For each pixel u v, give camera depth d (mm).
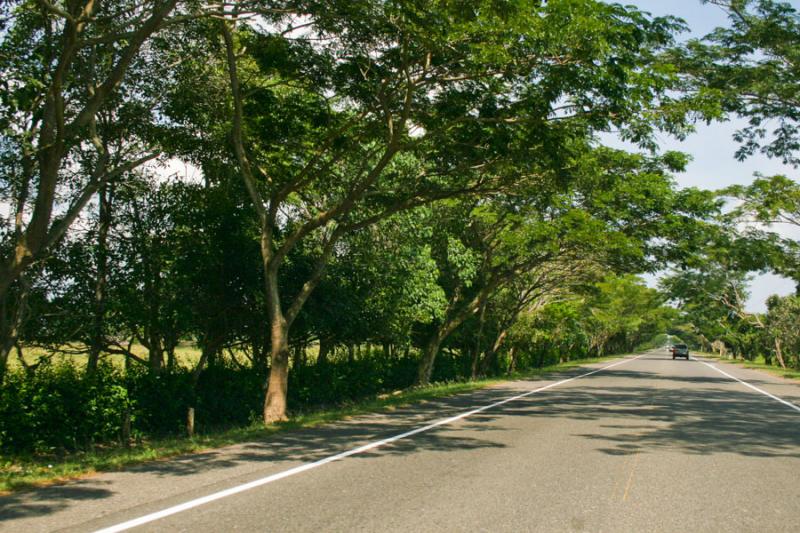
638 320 62281
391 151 14344
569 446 10344
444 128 13719
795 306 47750
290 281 19312
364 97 14195
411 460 8930
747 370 44344
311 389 20812
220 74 16359
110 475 7828
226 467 8367
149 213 16672
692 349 177750
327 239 20719
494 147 13406
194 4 12422
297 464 8586
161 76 15547
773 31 16547
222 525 5570
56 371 13625
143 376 15070
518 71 12633
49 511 6027
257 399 18484
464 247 27000
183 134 16250
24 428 12000
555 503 6531
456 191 16109
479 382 27078
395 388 27797
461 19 11047
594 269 32438
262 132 15820
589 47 11516
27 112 12266
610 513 6176
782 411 16422
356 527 5547
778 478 8016
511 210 23672
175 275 16328
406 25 11664
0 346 13227
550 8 11320
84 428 13055
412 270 22703
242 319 18250
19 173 13789
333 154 16594
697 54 17469
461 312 27891
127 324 15984
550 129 13070
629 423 13562
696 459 9328
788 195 27656
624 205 23453
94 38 10188
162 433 15367
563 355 62750
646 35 12820
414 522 5730
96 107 10461
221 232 17406
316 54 13625
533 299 35312
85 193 12102
